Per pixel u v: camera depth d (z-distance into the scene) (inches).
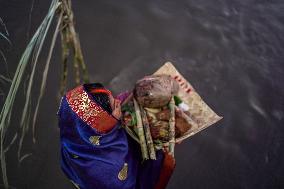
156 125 116.3
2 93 141.8
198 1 192.5
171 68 145.8
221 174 135.7
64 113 98.3
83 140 98.4
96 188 102.0
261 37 181.6
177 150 139.3
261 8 195.5
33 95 144.3
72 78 151.8
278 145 145.9
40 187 125.6
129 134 114.6
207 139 143.4
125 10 179.9
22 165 128.6
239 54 173.5
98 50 162.9
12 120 136.5
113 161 101.5
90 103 96.0
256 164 139.6
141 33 173.0
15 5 169.8
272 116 154.3
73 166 102.6
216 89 159.5
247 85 162.6
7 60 151.2
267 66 170.7
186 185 131.8
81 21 171.2
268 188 134.2
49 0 175.8
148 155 110.7
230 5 194.1
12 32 159.9
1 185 122.1
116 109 102.9
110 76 156.3
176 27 178.5
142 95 115.5
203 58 169.2
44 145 134.4
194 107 135.7
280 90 163.2
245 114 153.2
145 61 163.6
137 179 115.1
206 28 180.5
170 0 190.1
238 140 145.2
